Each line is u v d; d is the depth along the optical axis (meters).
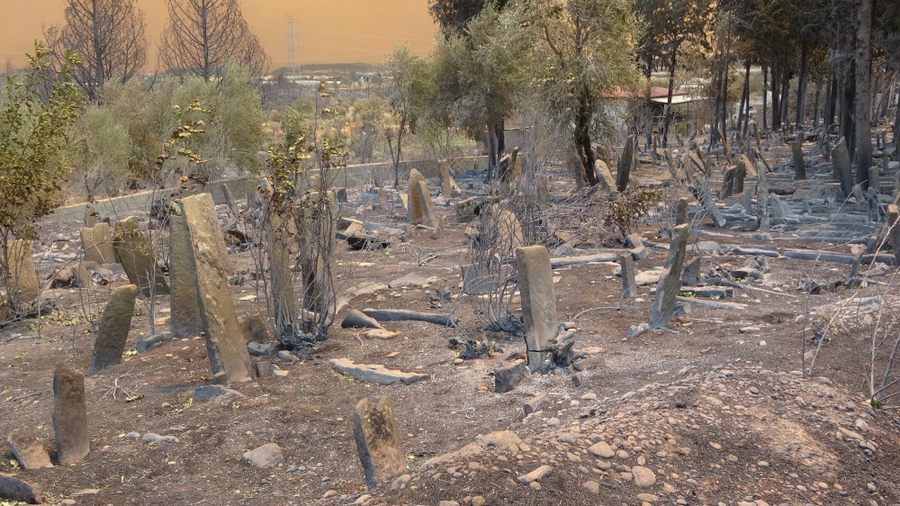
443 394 7.13
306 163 9.80
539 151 16.53
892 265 11.73
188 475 5.78
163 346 9.26
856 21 22.02
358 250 16.09
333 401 7.10
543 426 5.97
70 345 9.83
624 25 23.39
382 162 36.62
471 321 9.38
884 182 23.78
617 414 5.87
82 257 15.10
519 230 11.87
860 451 5.66
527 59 24.78
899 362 7.07
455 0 42.44
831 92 48.12
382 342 8.81
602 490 4.78
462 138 42.31
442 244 16.30
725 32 42.56
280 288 8.80
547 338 7.66
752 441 5.56
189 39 44.00
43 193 12.89
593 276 11.91
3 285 12.70
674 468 5.14
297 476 5.70
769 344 7.53
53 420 6.08
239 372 7.78
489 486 4.63
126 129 27.98
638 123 34.19
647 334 8.49
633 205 15.23
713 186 24.58
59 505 5.27
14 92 13.62
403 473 5.14
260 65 46.66
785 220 16.94
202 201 7.89
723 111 41.81
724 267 12.05
